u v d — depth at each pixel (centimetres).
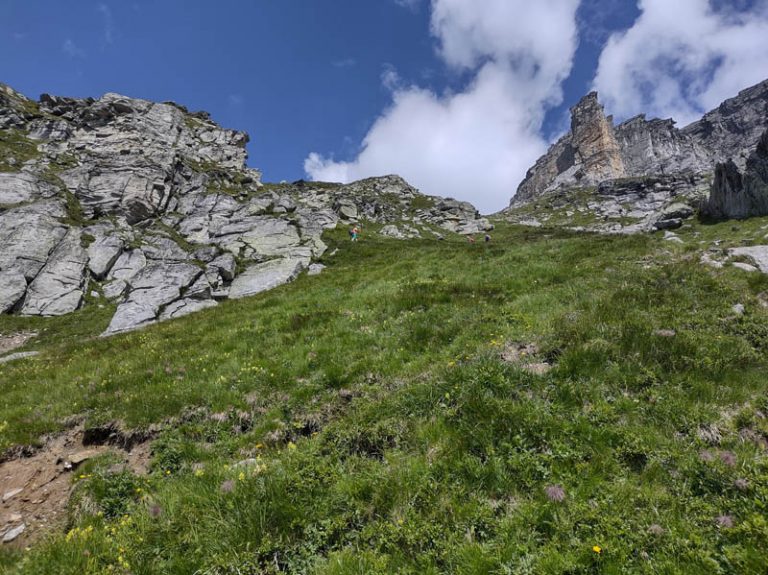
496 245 2894
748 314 1066
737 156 6775
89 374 1269
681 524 492
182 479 722
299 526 559
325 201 8706
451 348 1062
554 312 1196
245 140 12038
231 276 3519
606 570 441
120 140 8475
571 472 598
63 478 814
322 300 1853
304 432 864
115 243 4422
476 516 536
